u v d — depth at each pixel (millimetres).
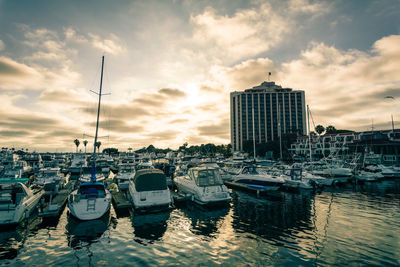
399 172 34250
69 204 13875
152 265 8328
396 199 19156
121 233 11516
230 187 25797
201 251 9445
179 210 16031
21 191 12984
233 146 144750
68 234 11289
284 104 139125
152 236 11125
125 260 8688
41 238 10758
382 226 12266
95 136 28172
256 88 145125
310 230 11742
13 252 9320
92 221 13227
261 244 10055
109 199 14000
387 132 64500
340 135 77750
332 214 14609
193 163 41969
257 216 14398
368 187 25656
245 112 140125
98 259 8766
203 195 16438
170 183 23312
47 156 44594
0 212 11461
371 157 45875
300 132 111625
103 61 29375
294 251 9336
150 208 15570
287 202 18234
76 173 36875
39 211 14250
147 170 16891
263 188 21203
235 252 9312
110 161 54188
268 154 71812
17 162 34750
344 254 9023
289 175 25719
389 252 9188
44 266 8227
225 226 12531
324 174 28203
